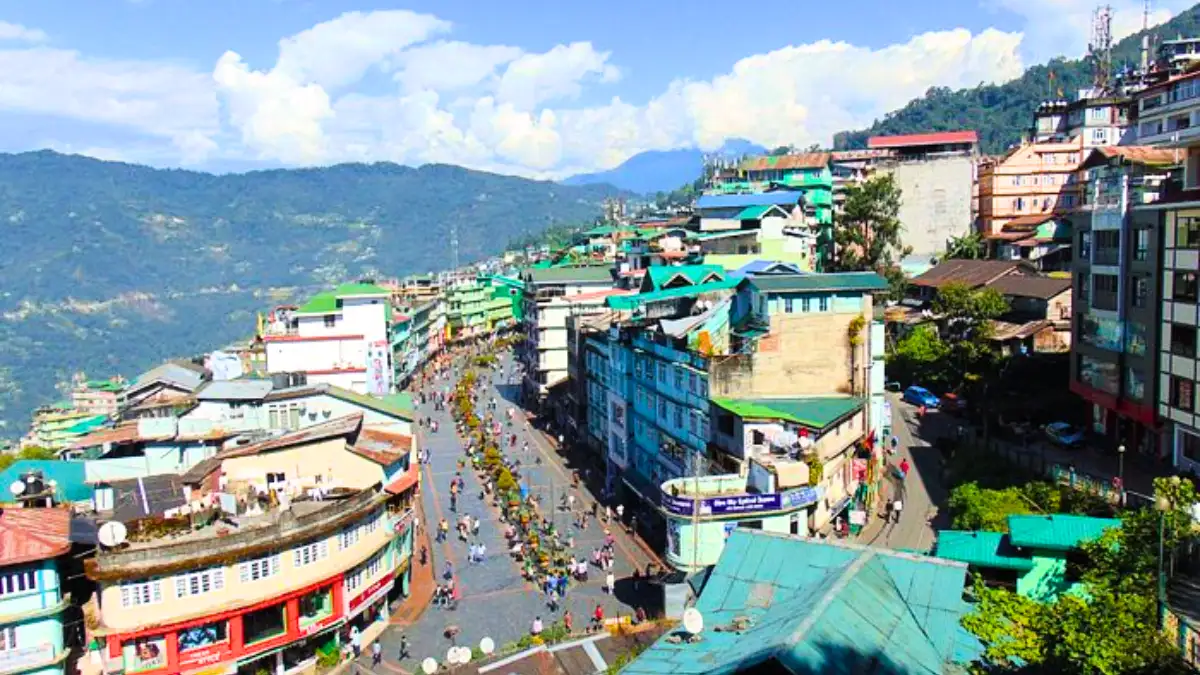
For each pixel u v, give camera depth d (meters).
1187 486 31.98
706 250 102.38
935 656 24.89
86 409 157.00
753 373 59.00
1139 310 56.19
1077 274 64.12
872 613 25.44
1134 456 57.12
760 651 22.92
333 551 51.25
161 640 45.12
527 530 70.62
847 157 149.38
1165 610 25.05
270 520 49.97
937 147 140.75
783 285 59.56
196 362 111.50
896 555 28.73
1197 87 86.62
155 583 45.19
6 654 42.28
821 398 59.44
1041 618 23.38
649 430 72.25
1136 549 31.05
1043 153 122.69
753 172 138.00
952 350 80.50
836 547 29.80
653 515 69.50
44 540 44.09
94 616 45.72
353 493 55.59
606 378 86.12
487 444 98.38
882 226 108.50
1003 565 40.75
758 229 103.56
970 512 51.06
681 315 71.25
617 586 59.34
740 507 49.41
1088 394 62.34
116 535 44.59
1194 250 50.81
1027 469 56.78
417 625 55.78
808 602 25.95
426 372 164.00
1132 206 57.00
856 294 59.50
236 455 56.41
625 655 38.72
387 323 127.62
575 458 94.38
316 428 64.12
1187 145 55.22
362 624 54.66
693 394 62.22
